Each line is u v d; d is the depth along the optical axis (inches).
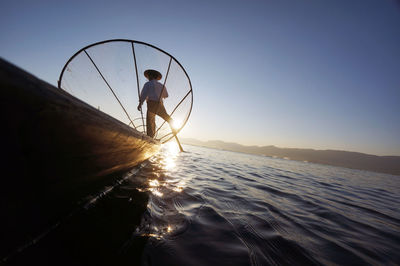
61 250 33.5
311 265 44.8
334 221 82.7
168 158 235.1
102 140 43.6
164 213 60.2
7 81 18.0
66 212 45.9
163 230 48.9
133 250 38.0
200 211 67.2
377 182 365.7
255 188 132.0
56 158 32.1
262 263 41.9
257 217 70.9
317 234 64.7
